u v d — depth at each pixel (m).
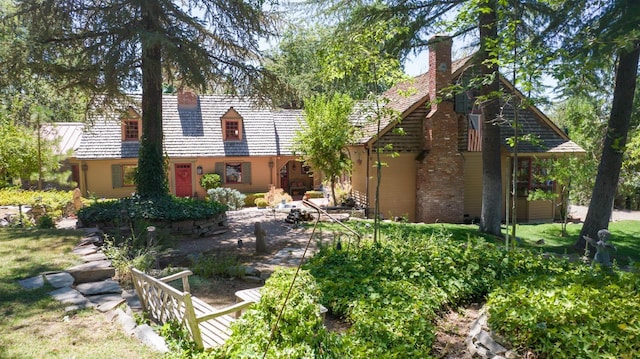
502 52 7.50
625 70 11.73
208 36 14.37
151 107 14.22
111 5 11.88
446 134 17.00
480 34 12.52
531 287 5.58
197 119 25.22
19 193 19.06
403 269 7.07
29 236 9.95
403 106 17.97
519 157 18.48
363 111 9.95
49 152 19.97
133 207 12.60
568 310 4.51
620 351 3.92
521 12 11.27
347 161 18.41
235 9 13.37
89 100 15.41
